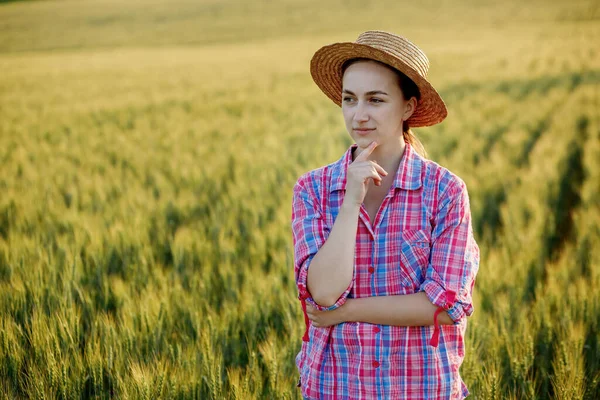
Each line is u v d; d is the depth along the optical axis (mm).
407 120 2025
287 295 3930
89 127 13617
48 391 2912
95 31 50094
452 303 1738
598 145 8828
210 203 7066
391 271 1818
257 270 4547
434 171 1847
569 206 7273
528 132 10977
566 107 12938
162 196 6957
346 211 1723
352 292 1824
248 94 18562
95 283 4523
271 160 8914
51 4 64938
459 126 11500
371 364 1792
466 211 1823
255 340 3652
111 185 7617
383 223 1830
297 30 46406
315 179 1929
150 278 4242
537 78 19391
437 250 1805
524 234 5496
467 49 30453
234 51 36594
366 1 59094
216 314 3832
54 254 5105
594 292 3857
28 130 12977
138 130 12367
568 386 2947
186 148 10406
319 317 1810
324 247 1728
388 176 1890
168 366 3080
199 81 23250
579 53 26875
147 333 3520
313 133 11656
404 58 1793
